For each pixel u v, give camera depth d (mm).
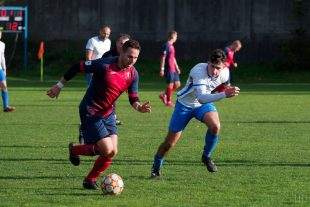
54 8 102375
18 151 31422
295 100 62531
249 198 21812
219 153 31125
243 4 100750
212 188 23375
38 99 61750
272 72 97750
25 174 25719
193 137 37031
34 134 37719
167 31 101500
